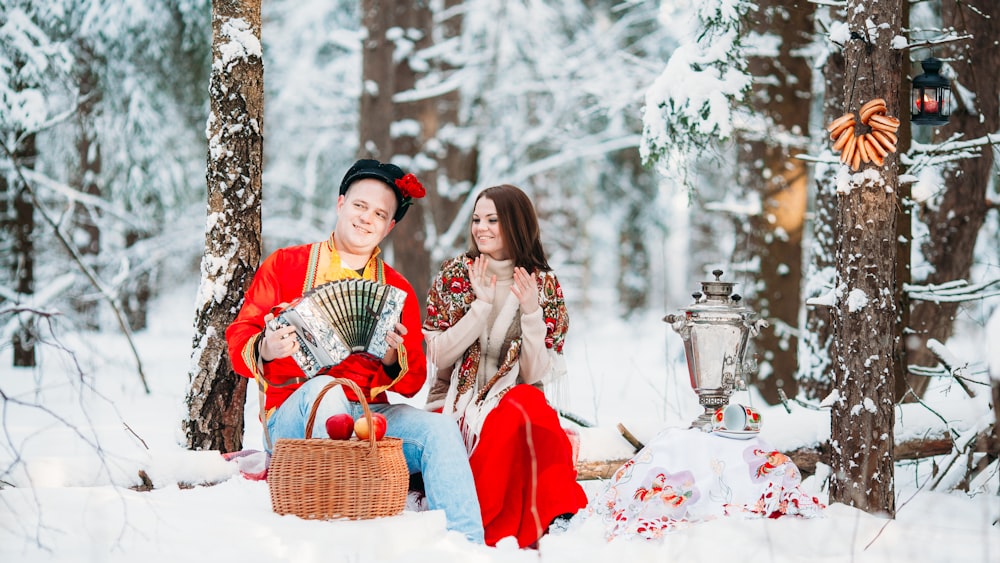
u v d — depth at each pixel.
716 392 4.07
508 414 4.01
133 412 7.67
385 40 11.75
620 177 20.17
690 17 6.45
